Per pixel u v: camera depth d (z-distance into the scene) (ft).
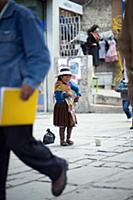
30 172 22.72
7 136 13.06
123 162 25.27
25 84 12.41
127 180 20.48
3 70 12.88
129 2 15.51
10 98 12.47
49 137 33.99
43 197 17.57
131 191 18.40
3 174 14.52
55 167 13.76
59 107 32.55
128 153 28.66
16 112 12.64
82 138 37.14
